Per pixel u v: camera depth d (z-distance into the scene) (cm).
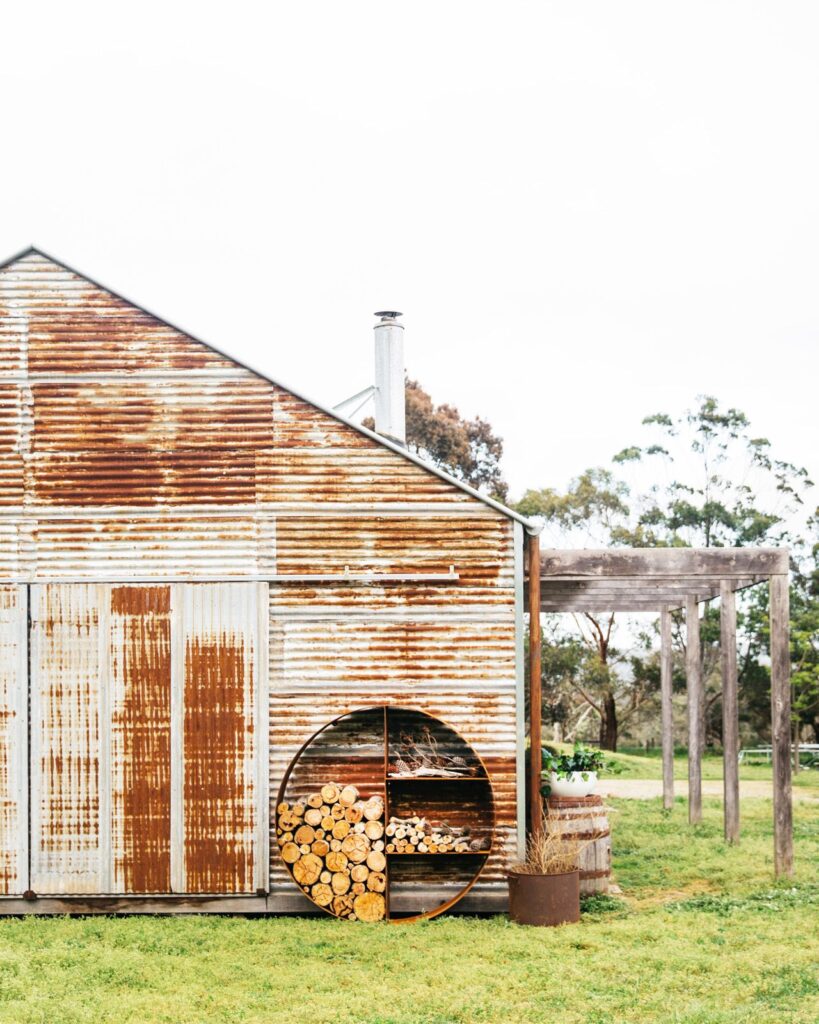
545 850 1073
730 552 1223
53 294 1156
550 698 4112
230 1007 816
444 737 1143
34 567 1131
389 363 1477
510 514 1133
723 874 1302
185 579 1129
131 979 882
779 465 4044
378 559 1136
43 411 1147
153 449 1145
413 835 1100
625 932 1020
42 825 1106
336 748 1129
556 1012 793
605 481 4138
